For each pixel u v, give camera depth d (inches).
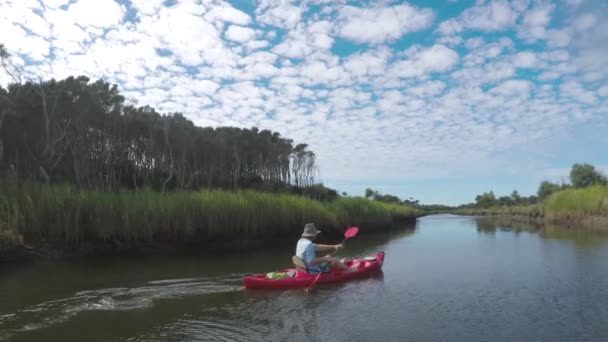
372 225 1435.8
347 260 503.5
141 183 1269.7
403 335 264.8
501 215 2940.5
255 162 1879.9
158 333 264.2
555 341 254.4
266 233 853.2
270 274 414.3
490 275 463.5
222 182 1637.6
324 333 266.5
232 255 654.5
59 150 981.8
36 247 554.6
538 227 1295.5
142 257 614.5
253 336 260.8
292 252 697.0
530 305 334.0
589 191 1315.2
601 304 334.3
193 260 589.0
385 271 497.4
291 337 259.3
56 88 944.3
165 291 379.6
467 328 279.0
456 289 394.6
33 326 276.1
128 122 1168.8
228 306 331.0
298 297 362.9
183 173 1332.4
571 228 1160.8
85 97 974.4
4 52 819.4
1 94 837.2
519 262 552.1
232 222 773.3
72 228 587.2
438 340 256.1
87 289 384.2
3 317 295.3
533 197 2989.7
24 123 903.1
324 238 1029.8
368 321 294.4
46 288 388.2
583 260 552.1
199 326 278.7
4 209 556.4
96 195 637.3
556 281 422.9
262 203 860.0
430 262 571.8
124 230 629.9
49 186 630.5
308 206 1011.3
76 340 249.6
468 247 763.4
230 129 1768.0
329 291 387.2
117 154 1200.2
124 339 252.7
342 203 1315.2
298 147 2090.3
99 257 598.5
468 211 4808.1
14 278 436.8
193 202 731.4
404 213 2346.2
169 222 684.1
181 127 1342.3
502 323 289.3
